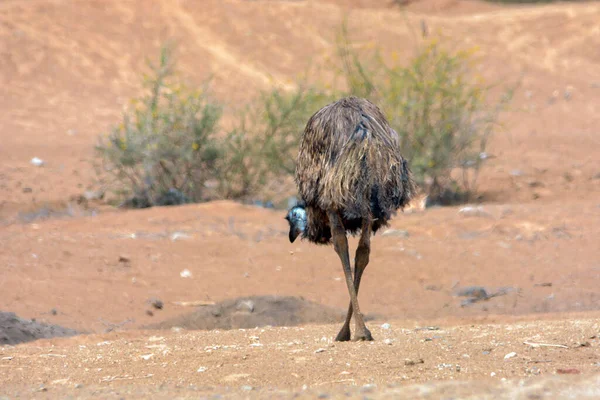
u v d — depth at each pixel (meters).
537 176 70.69
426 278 42.91
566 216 53.94
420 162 62.28
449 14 133.75
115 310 38.25
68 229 51.66
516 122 94.50
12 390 23.34
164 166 63.09
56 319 36.72
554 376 22.23
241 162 63.59
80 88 98.88
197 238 48.97
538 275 42.97
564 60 116.69
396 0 133.00
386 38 115.62
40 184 67.81
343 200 26.58
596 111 99.56
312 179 28.08
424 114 63.47
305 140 28.72
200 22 114.81
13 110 91.88
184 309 38.69
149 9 116.25
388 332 31.34
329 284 42.25
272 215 55.72
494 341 27.55
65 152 79.00
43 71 101.00
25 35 106.19
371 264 44.53
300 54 110.69
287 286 41.84
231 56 108.88
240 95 98.00
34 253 45.53
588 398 19.77
